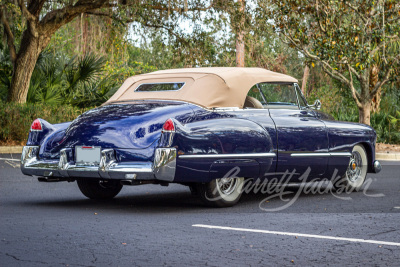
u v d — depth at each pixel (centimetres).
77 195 807
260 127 705
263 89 746
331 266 432
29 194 808
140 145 638
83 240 506
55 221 595
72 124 691
